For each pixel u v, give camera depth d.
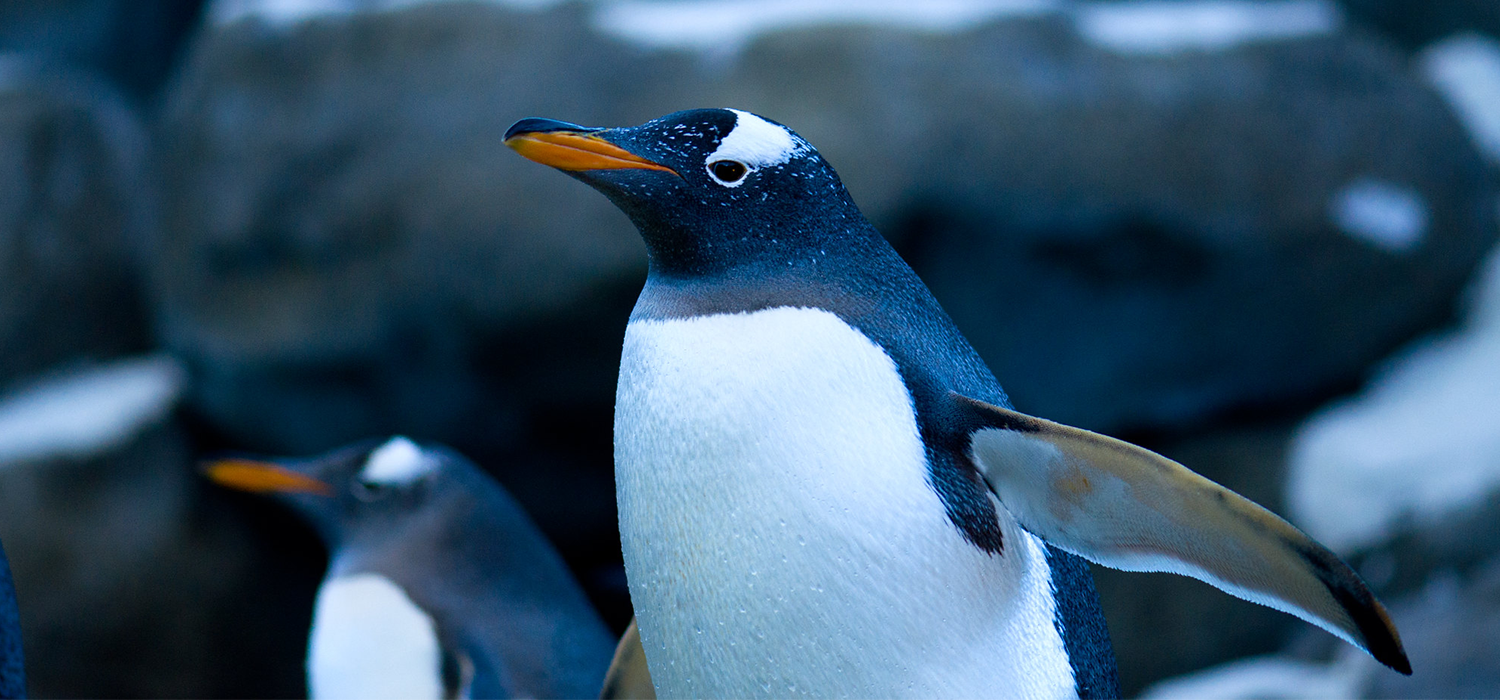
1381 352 13.23
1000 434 3.29
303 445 13.01
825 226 3.55
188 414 13.66
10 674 3.15
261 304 12.31
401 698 5.66
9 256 14.88
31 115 15.29
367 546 6.18
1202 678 10.50
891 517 3.31
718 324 3.42
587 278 11.12
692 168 3.46
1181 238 11.62
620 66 11.48
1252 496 12.59
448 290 11.49
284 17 12.51
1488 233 13.38
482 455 12.57
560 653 5.68
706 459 3.36
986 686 3.36
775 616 3.35
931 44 11.09
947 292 11.40
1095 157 11.27
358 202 11.77
